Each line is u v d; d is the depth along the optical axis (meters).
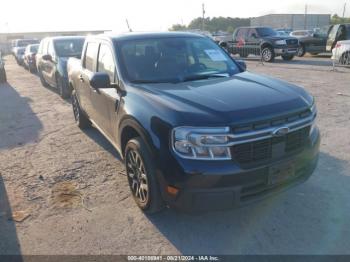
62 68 9.77
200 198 2.88
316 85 10.48
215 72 4.30
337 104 7.86
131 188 3.83
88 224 3.52
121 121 3.73
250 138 2.90
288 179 3.17
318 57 21.17
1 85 13.89
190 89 3.52
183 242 3.21
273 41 18.58
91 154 5.41
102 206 3.85
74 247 3.18
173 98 3.28
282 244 3.12
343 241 3.13
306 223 3.40
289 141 3.16
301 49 21.41
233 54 22.14
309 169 3.41
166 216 3.60
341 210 3.59
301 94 3.49
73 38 11.23
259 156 2.98
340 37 18.38
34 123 7.43
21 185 4.42
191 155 2.90
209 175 2.83
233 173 2.84
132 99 3.59
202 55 4.57
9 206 3.92
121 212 3.71
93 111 5.32
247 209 3.66
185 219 3.54
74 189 4.27
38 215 3.71
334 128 6.11
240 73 4.33
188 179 2.87
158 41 4.55
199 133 2.86
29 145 5.97
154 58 4.28
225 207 2.91
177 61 4.31
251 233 3.29
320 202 3.75
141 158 3.33
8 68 22.58
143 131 3.25
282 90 3.48
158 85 3.76
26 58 19.03
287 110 3.11
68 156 5.36
